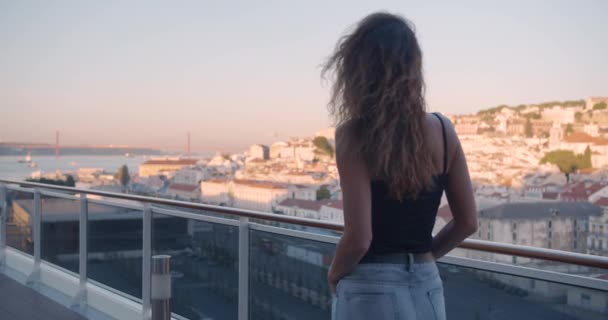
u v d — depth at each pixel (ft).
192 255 10.86
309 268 8.25
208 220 10.40
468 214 3.98
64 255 15.16
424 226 3.84
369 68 3.80
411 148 3.64
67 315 13.21
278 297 8.88
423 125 3.77
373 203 3.73
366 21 4.00
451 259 6.40
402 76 3.73
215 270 10.31
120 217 12.71
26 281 16.08
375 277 3.79
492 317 5.95
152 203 11.46
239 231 9.66
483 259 6.06
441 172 3.86
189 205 10.55
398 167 3.59
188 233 10.92
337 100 4.01
